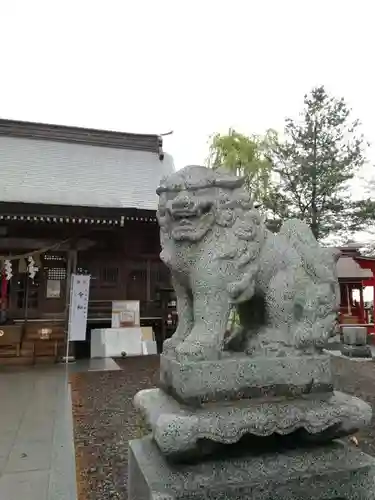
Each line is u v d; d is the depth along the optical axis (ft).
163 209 7.29
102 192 51.26
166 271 44.37
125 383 25.25
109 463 12.36
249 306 7.74
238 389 6.24
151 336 39.91
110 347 37.58
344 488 6.21
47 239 36.35
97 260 42.60
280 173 57.98
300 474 6.08
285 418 6.09
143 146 62.80
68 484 11.02
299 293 7.10
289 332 7.06
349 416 6.41
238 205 6.99
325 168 56.54
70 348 35.14
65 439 14.84
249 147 36.50
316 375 6.68
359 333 35.78
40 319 37.40
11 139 57.77
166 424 5.69
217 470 5.98
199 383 6.09
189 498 5.54
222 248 6.72
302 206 58.59
